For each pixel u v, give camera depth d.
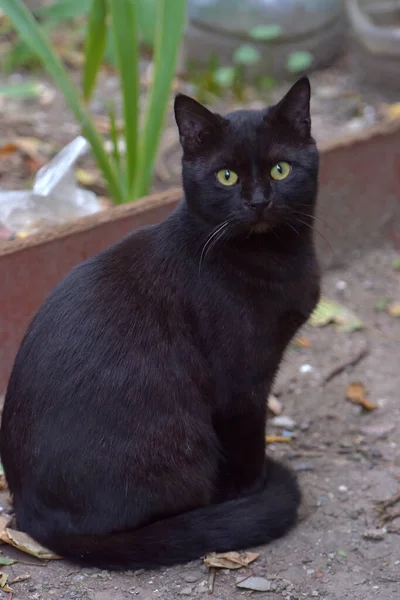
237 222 1.35
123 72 1.71
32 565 1.36
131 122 1.74
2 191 1.80
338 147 1.78
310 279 1.41
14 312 1.60
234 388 1.38
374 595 1.33
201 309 1.37
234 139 1.35
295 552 1.38
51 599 1.32
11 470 1.37
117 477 1.34
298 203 1.37
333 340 1.71
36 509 1.35
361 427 1.56
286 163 1.36
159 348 1.36
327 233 1.82
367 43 2.22
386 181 1.85
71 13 2.32
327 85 2.31
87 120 1.72
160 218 1.67
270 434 1.55
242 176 1.35
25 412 1.35
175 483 1.36
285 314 1.39
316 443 1.54
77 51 2.47
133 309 1.37
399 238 1.89
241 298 1.37
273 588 1.34
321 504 1.44
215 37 2.29
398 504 1.44
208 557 1.35
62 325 1.36
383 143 1.83
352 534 1.41
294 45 2.29
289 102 1.35
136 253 1.40
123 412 1.34
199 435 1.37
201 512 1.37
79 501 1.34
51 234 1.60
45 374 1.35
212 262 1.37
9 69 2.33
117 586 1.33
